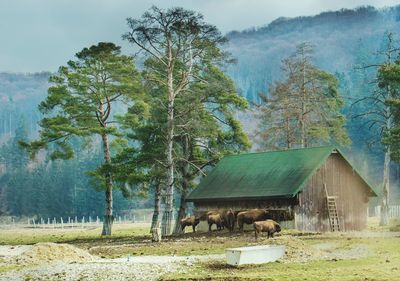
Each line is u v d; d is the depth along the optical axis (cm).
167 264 3170
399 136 6100
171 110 6312
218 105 7106
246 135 6956
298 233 5131
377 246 3919
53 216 17438
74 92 6956
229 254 3112
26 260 3506
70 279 2878
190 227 6762
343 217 5831
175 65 6919
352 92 17062
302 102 8488
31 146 7019
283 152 6016
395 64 6625
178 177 6831
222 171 6259
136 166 6494
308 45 9106
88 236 7044
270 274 2786
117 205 16938
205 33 6406
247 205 5781
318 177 5700
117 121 7012
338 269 2873
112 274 2934
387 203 6525
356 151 12244
